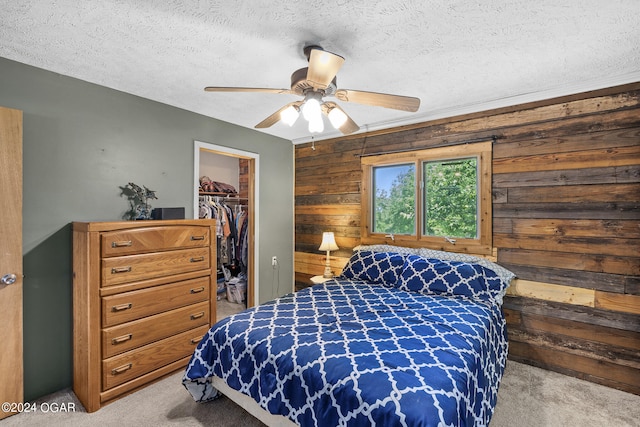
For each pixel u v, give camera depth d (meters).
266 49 1.87
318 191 4.09
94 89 2.38
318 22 1.60
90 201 2.37
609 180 2.28
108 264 2.05
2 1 1.42
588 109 2.36
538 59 2.00
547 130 2.53
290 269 4.31
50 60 2.02
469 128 2.92
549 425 1.84
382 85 2.41
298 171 4.30
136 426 1.84
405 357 1.46
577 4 1.45
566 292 2.44
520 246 2.65
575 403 2.06
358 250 3.39
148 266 2.26
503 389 2.22
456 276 2.48
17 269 1.95
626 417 1.91
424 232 3.26
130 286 2.16
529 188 2.61
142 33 1.71
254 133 3.75
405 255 2.90
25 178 2.06
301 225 4.27
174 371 2.43
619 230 2.24
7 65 1.99
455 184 3.07
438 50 1.88
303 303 2.26
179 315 2.46
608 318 2.28
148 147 2.72
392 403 1.18
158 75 2.25
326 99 2.75
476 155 2.89
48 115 2.16
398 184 3.46
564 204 2.45
